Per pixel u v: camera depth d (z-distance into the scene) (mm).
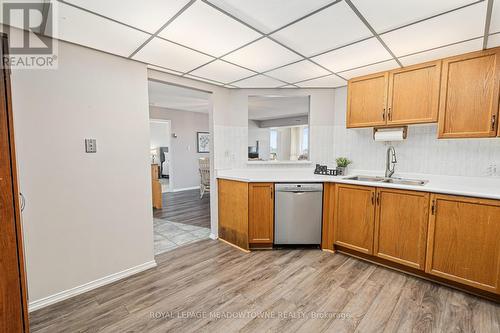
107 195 2078
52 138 1773
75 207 1907
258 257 2609
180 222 3900
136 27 1599
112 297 1911
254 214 2758
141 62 2252
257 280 2143
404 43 1864
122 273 2197
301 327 1573
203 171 5820
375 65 2355
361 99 2674
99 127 2006
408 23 1567
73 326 1598
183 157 6918
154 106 6156
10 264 1344
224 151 3213
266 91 3248
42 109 1722
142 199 2312
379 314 1688
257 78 2783
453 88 2100
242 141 3301
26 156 1669
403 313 1696
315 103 3227
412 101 2328
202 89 2939
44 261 1781
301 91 3234
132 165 2229
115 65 2082
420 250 2092
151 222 2385
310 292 1958
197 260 2551
